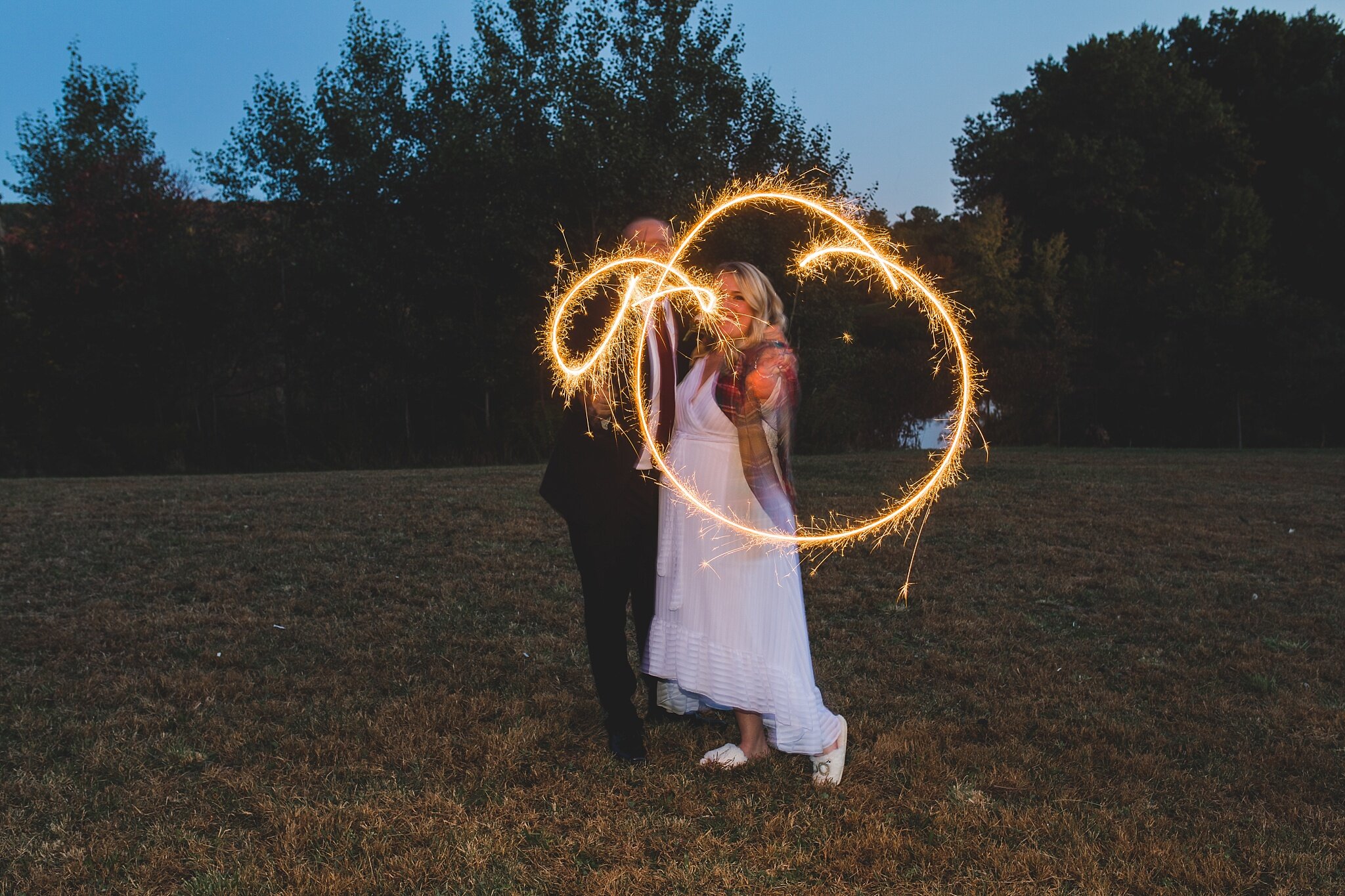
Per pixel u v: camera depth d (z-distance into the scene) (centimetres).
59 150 2425
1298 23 4878
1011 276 3741
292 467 2283
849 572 688
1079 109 4656
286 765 353
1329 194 4338
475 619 557
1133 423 3005
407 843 298
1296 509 992
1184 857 297
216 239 2478
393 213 2312
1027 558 743
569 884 278
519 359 2244
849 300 2508
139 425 2369
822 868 289
